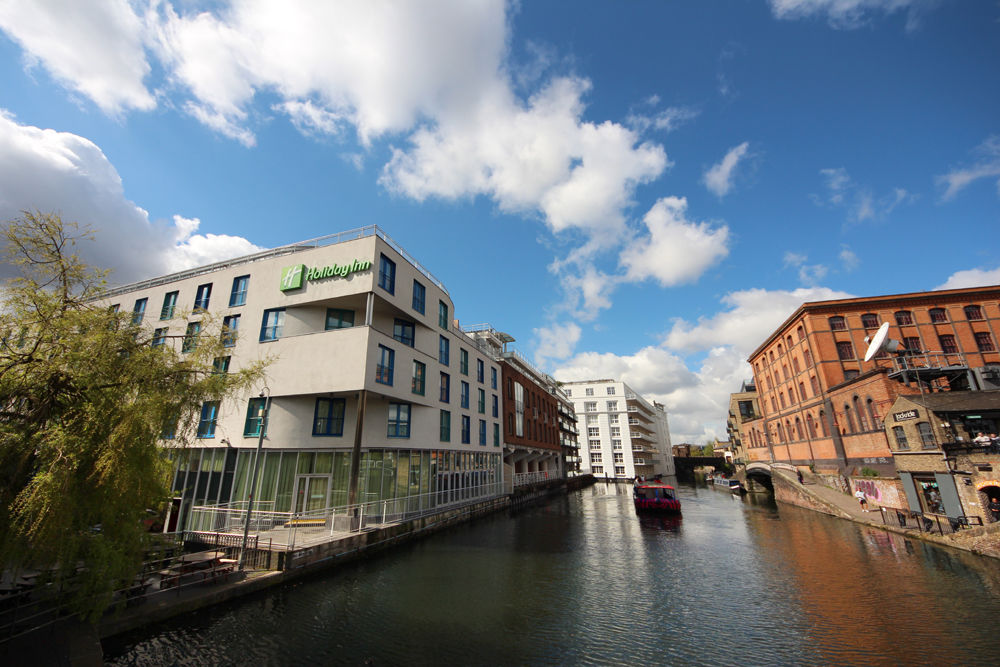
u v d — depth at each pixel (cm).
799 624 976
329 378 1886
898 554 1600
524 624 981
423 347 2455
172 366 871
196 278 2367
